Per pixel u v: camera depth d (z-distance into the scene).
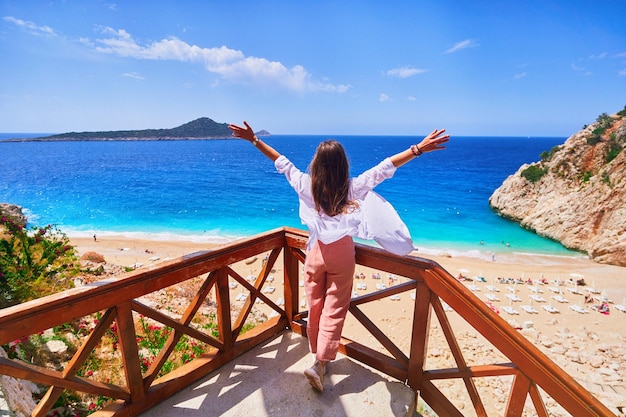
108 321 2.26
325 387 2.95
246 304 3.41
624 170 23.00
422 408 5.05
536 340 11.03
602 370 9.13
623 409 7.57
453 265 19.91
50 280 6.83
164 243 24.50
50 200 41.75
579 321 12.72
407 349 10.00
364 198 2.60
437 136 2.30
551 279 17.45
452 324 11.20
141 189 49.72
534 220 28.34
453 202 39.09
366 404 2.77
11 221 6.86
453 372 2.65
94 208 37.25
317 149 2.50
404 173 65.81
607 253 21.02
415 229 28.69
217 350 3.26
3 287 5.65
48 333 5.09
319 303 2.74
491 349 9.70
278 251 3.58
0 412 2.54
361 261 2.98
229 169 76.31
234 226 30.42
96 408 3.85
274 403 2.77
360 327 11.16
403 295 13.78
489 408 6.93
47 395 2.08
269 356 3.36
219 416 2.63
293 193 46.69
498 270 18.95
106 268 10.48
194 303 2.84
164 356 2.70
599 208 23.25
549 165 30.72
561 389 2.12
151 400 2.65
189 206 38.31
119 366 4.76
